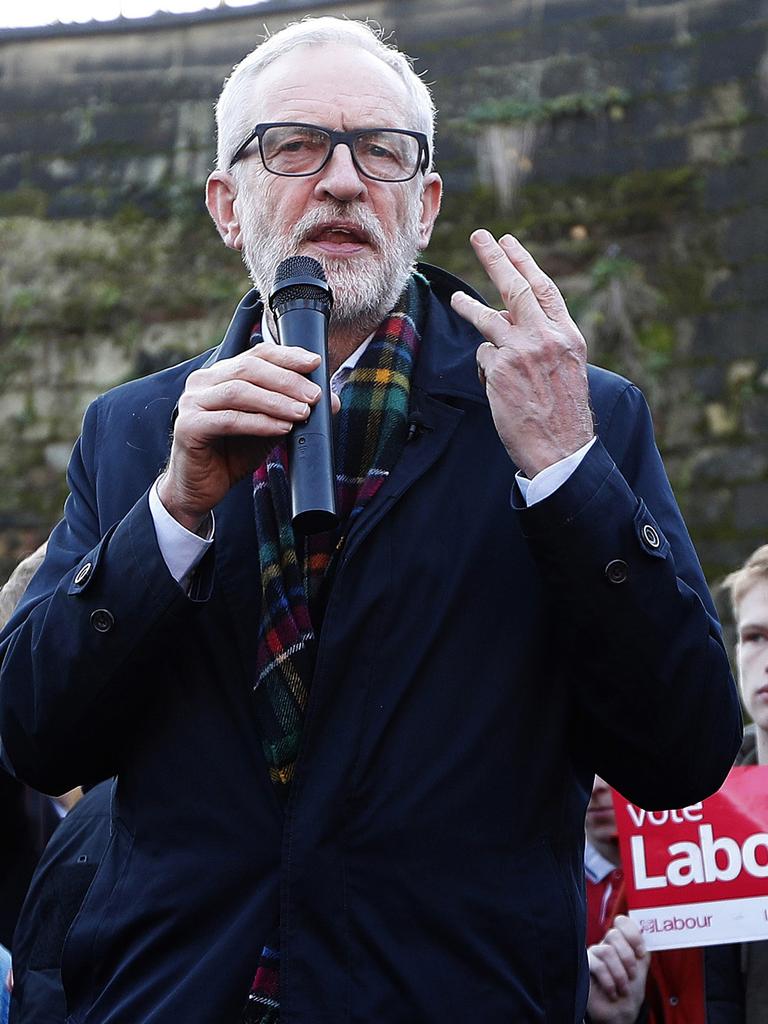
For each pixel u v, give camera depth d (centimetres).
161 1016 222
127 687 234
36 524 732
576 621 229
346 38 269
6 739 244
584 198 704
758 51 692
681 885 337
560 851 236
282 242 257
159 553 232
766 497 639
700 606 236
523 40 727
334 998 220
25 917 307
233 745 234
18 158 803
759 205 677
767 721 366
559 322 239
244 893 228
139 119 797
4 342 771
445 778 228
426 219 285
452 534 241
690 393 665
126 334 759
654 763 237
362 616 233
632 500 232
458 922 223
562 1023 228
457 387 255
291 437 225
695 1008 339
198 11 797
